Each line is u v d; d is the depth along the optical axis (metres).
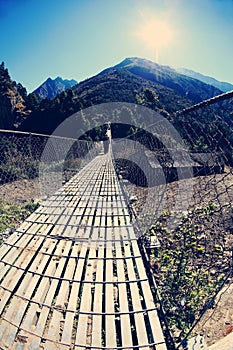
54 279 4.95
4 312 4.18
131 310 4.23
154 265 5.95
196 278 5.42
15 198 10.40
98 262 5.49
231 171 5.86
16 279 4.96
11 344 3.57
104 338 3.72
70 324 3.90
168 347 3.79
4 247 6.27
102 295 4.54
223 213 7.38
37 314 4.17
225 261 5.82
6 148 12.16
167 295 5.00
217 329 4.13
